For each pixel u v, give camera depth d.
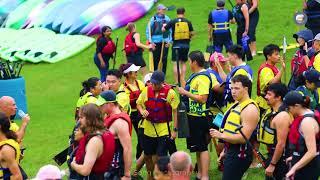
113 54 47.28
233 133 23.44
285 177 22.22
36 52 50.94
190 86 27.19
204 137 27.42
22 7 57.12
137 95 28.88
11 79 40.03
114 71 27.34
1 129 21.77
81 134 21.97
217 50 43.25
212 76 27.52
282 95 23.86
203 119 27.19
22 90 40.38
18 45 52.34
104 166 21.42
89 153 20.98
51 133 36.91
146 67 45.38
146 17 54.62
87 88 27.78
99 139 21.09
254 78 41.25
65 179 28.52
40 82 46.59
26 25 55.84
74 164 21.16
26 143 35.28
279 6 54.41
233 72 27.34
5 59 51.03
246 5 43.78
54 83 46.19
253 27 45.09
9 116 25.22
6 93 39.88
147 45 42.19
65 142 35.25
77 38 52.34
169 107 26.97
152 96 26.89
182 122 26.84
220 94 27.75
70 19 54.03
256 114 23.33
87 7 54.41
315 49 31.03
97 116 21.22
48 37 53.09
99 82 27.66
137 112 28.88
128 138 23.27
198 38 49.97
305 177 22.09
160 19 42.75
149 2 55.50
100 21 53.22
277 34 49.62
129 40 42.22
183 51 41.44
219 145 28.62
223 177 23.94
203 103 27.09
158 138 27.06
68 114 40.28
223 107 28.98
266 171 23.47
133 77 29.09
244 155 23.50
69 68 48.88
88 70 48.09
